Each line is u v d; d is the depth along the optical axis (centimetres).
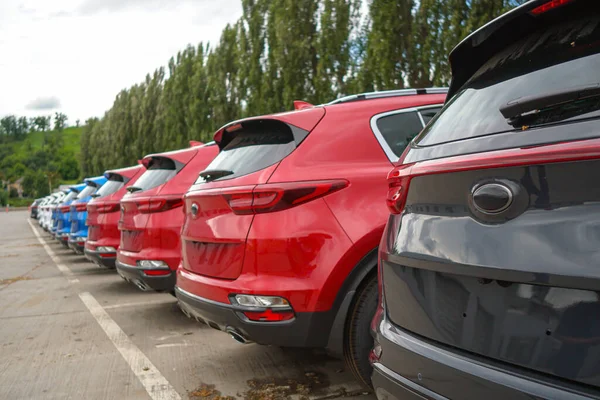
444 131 186
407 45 1102
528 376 137
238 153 343
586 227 127
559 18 165
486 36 185
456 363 156
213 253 314
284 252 276
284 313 273
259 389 324
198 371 362
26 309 620
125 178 746
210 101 2444
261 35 1684
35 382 355
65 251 1407
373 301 277
